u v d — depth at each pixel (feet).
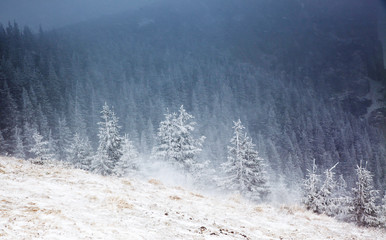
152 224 26.14
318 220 43.75
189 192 45.73
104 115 135.23
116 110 426.92
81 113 346.13
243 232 29.84
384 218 89.35
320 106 564.30
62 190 31.91
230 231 28.89
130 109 407.03
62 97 407.03
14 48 563.48
